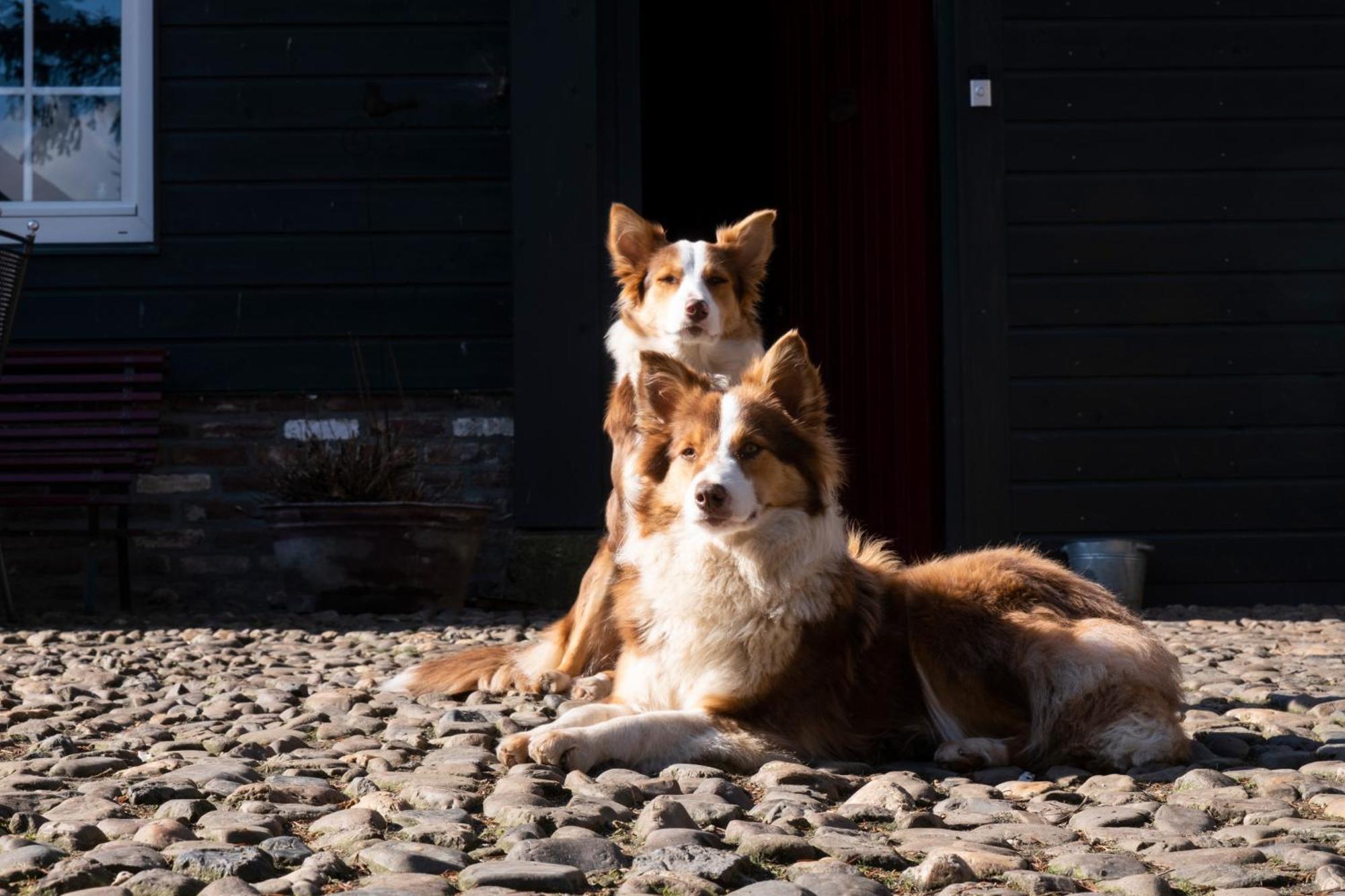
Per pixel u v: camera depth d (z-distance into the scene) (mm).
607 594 4566
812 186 10836
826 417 3668
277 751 3494
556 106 8367
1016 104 8711
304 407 8547
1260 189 8797
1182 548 8641
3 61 8695
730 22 13141
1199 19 8789
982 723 3549
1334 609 8250
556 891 2197
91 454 8211
